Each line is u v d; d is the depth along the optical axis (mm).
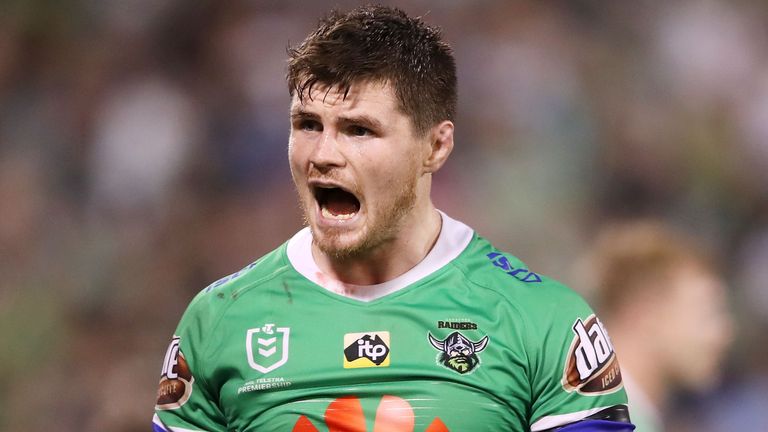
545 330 8836
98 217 30500
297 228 29203
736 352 28547
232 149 31141
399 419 8648
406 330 8906
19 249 29797
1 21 34188
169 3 34125
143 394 20328
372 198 8570
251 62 32750
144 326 27688
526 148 31375
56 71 33625
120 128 31453
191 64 33250
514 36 33281
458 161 30797
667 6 35656
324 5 34156
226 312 9297
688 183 32969
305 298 9164
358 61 8406
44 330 27812
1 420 25578
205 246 29406
